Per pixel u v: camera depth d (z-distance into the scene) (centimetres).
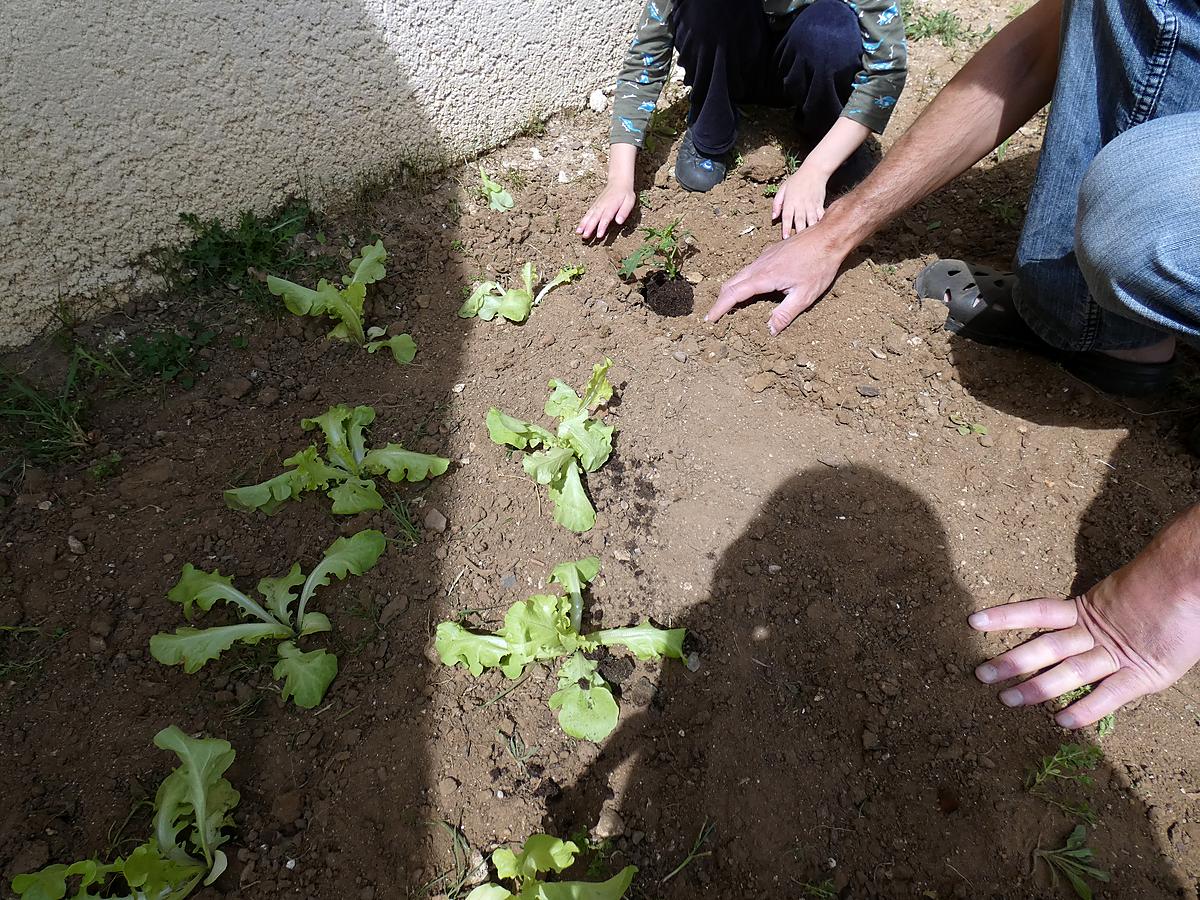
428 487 160
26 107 155
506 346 188
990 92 164
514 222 215
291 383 180
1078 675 130
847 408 172
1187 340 134
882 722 131
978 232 209
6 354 177
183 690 132
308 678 129
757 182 222
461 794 122
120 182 175
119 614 140
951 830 121
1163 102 132
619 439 167
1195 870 118
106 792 121
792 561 149
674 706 132
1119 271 127
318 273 199
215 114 180
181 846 113
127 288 188
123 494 157
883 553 150
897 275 197
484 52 217
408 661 136
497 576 148
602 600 144
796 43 204
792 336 184
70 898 112
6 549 147
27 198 165
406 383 180
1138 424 170
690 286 198
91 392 173
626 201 206
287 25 178
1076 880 115
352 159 210
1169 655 122
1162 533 120
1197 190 115
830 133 202
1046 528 154
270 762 125
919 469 163
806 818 122
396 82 204
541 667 136
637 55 205
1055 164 149
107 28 156
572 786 125
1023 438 168
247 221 199
